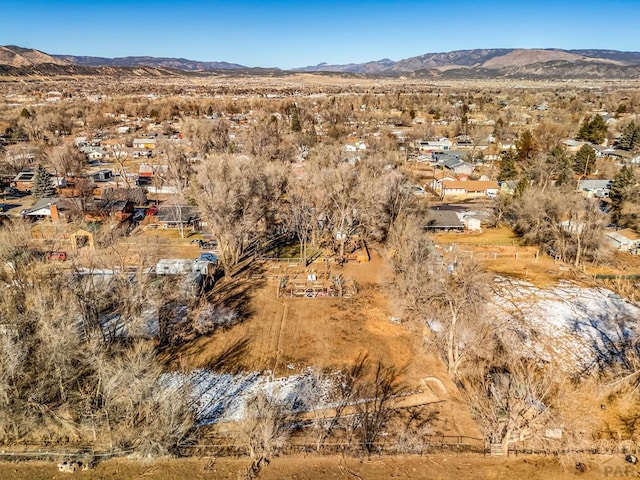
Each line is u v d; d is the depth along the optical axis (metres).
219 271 52.34
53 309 30.41
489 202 81.62
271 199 60.41
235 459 27.47
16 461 26.97
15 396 27.80
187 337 39.47
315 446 28.56
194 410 31.38
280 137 117.75
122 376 27.47
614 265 57.34
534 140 113.19
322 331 41.25
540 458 28.06
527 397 29.09
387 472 26.80
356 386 34.31
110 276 43.47
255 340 39.72
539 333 42.47
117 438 27.98
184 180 85.56
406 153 113.69
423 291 38.88
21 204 76.75
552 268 56.91
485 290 40.44
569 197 60.22
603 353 39.78
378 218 59.59
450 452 28.33
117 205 68.19
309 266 54.72
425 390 33.97
